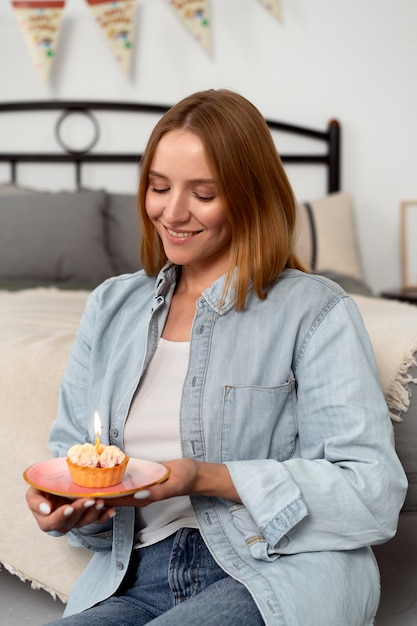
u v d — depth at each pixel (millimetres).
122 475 961
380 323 1790
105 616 1055
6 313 2082
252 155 1078
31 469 1002
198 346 1116
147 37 3516
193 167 1066
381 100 3551
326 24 3514
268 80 3533
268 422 1091
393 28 3514
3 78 3568
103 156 3523
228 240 1166
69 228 3018
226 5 3500
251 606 950
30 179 3605
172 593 1079
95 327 1230
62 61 3543
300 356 1100
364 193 3604
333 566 1015
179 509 1112
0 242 2992
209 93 1106
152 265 1242
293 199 1145
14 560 1493
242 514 1057
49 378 1566
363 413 1045
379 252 3637
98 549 1189
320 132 3525
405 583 1725
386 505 1037
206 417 1088
